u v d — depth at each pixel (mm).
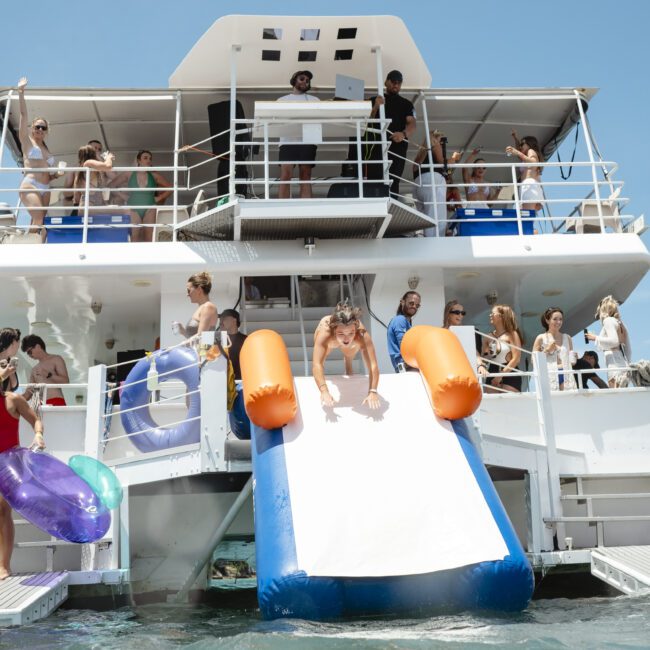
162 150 13664
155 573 9320
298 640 5664
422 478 7012
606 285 12094
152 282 11086
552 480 8812
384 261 10883
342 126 11594
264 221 10305
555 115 13148
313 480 6980
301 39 11445
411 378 8094
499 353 10430
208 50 11516
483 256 11008
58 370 10156
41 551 8578
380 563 6387
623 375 10164
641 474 9375
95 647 5926
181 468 8195
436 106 12852
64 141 13328
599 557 7848
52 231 10961
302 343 11656
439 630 5934
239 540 10180
